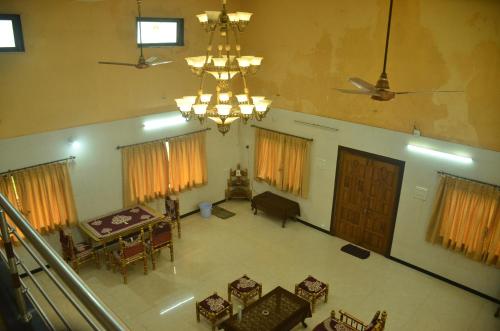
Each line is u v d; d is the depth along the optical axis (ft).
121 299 22.79
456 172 23.03
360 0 24.56
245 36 32.17
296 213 31.96
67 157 25.02
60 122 24.35
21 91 22.41
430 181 24.18
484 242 22.50
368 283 24.72
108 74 25.76
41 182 23.91
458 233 23.41
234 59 16.78
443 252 24.63
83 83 24.77
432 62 22.56
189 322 21.04
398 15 23.16
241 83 33.65
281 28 29.50
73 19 23.38
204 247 28.50
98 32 24.61
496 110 20.89
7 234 6.57
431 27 22.11
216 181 34.88
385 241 27.43
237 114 16.78
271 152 32.71
